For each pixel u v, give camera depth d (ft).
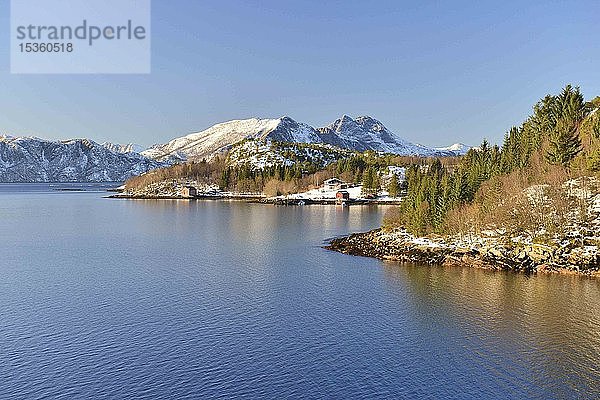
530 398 152.15
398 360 176.55
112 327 205.98
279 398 152.87
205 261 335.47
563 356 178.60
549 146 408.26
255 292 256.73
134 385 160.35
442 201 379.96
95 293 253.85
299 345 188.75
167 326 207.10
